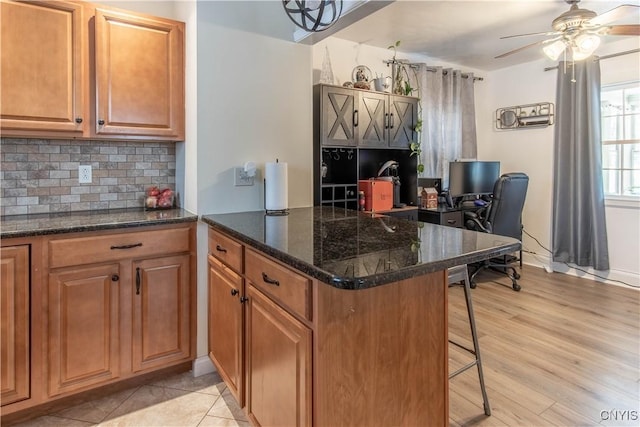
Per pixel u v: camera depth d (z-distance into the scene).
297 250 1.29
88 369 1.87
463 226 4.02
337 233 1.60
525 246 4.66
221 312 1.94
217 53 2.16
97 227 1.84
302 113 2.48
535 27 3.39
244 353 1.68
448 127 4.36
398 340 1.32
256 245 1.45
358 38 3.64
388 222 1.90
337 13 1.76
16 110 1.83
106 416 1.84
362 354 1.23
